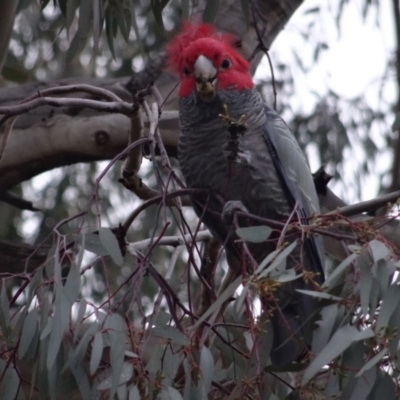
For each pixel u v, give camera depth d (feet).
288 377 20.56
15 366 19.85
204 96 26.94
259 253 26.91
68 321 18.90
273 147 27.81
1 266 36.68
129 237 45.65
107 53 51.31
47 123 35.60
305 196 28.60
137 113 25.31
